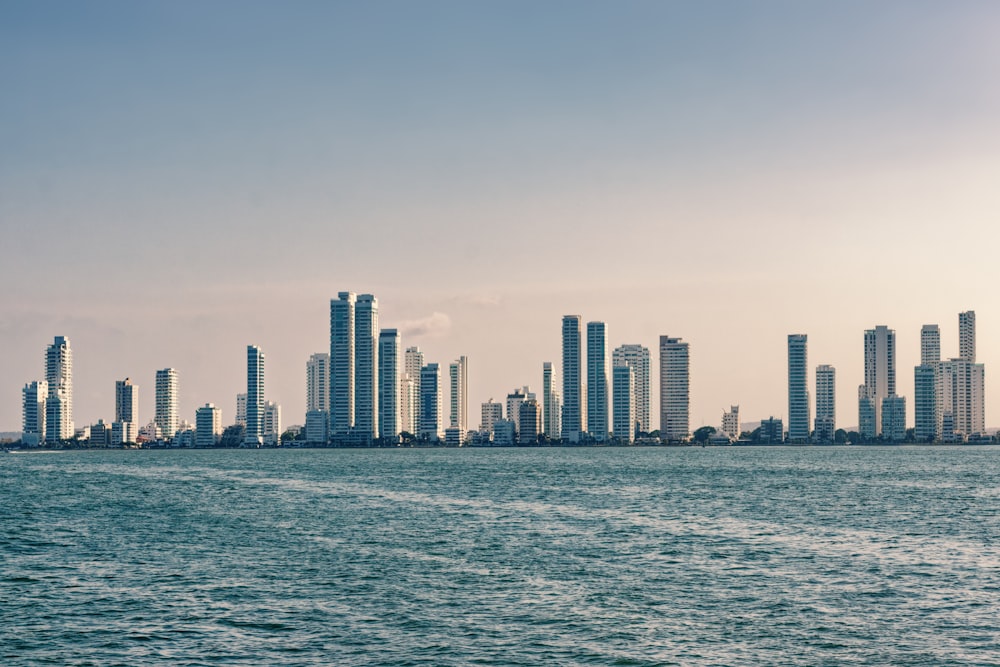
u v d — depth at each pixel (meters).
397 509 141.75
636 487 192.75
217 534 112.06
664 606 70.25
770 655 58.00
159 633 64.06
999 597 72.69
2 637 63.44
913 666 55.75
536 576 81.94
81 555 96.12
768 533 109.88
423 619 66.81
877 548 97.50
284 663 57.31
